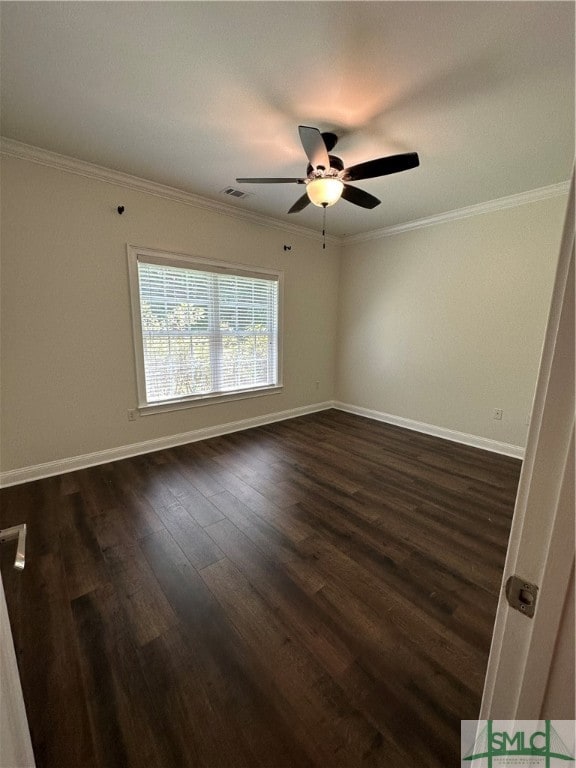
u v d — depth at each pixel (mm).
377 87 1725
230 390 3889
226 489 2604
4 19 1331
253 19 1345
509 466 3105
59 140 2279
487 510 2355
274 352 4266
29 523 2133
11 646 721
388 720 1094
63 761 987
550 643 443
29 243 2492
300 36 1422
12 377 2543
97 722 1082
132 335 3082
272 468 2994
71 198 2621
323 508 2354
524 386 3254
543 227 3004
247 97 1818
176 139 2248
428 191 3004
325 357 4914
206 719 1096
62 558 1826
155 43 1463
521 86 1697
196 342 3531
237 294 3787
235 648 1333
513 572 486
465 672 1249
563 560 418
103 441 3043
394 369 4332
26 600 1548
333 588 1642
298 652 1319
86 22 1355
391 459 3232
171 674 1231
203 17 1338
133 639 1365
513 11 1295
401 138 2176
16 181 2391
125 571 1736
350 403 4938
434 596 1598
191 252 3305
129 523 2146
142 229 2988
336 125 2059
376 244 4340
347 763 989
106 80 1694
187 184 2967
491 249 3342
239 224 3635
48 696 1152
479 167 2553
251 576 1712
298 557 1854
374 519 2225
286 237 4109
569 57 1507
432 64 1568
